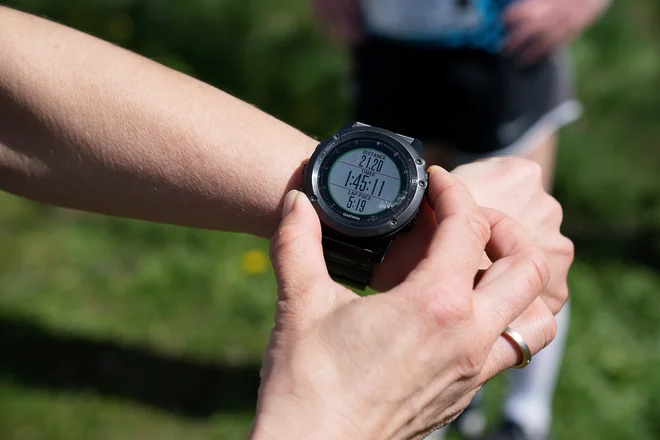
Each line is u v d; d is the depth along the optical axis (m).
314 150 0.46
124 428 0.71
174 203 0.45
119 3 1.24
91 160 0.44
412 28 0.70
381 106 0.75
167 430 0.71
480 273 0.42
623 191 1.07
